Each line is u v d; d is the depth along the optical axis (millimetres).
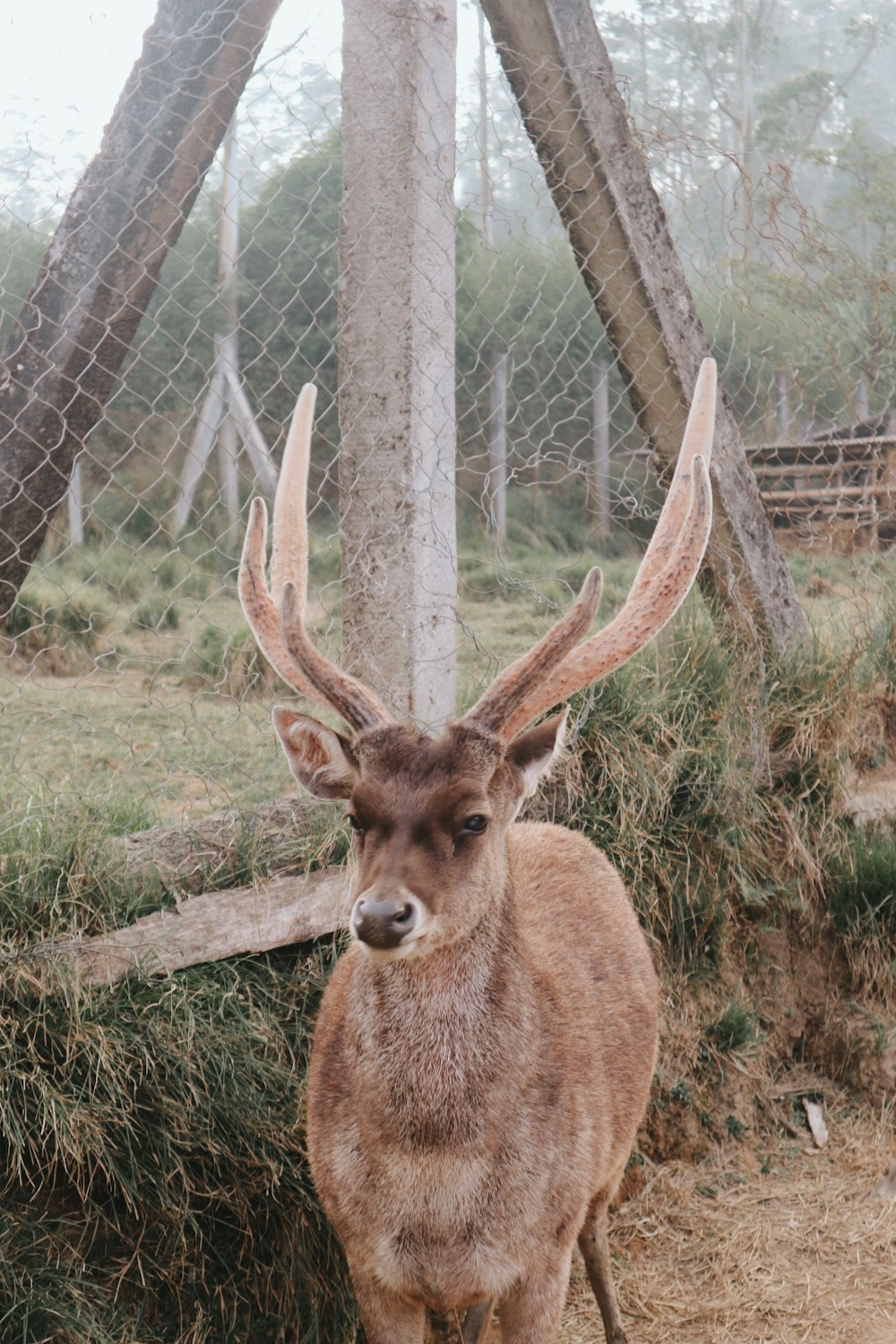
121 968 3033
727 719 4250
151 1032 2973
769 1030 4250
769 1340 3250
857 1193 3805
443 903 2309
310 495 9664
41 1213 2863
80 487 8812
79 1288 2795
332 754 2537
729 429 4477
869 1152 3957
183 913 3148
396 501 3436
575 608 2455
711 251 4707
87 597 7219
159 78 3332
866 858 4422
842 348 5156
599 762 3996
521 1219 2504
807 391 5262
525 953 2582
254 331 9844
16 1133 2744
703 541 2699
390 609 3471
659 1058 3924
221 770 3895
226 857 3295
